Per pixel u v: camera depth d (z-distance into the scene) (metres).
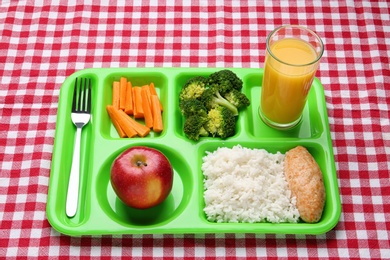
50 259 1.39
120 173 1.35
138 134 1.56
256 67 1.79
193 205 1.41
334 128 1.64
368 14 1.89
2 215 1.46
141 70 1.67
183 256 1.40
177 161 1.53
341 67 1.78
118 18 1.88
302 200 1.40
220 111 1.54
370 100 1.70
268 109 1.56
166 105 1.61
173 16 1.89
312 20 1.89
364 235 1.44
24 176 1.53
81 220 1.43
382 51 1.81
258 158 1.47
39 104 1.68
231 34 1.86
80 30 1.85
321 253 1.41
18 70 1.75
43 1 1.91
